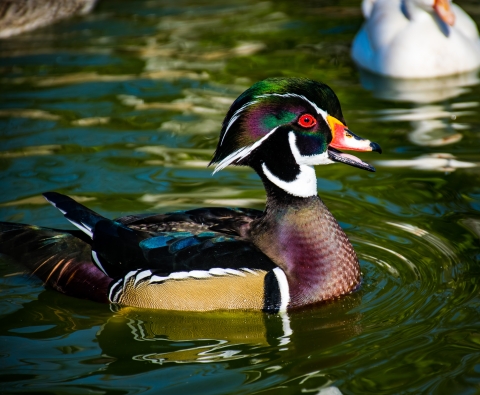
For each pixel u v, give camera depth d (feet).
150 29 60.90
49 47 58.29
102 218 31.58
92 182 40.01
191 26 61.31
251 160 30.58
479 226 35.37
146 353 28.02
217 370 26.76
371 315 29.78
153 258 30.12
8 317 30.30
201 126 45.75
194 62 54.70
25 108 48.34
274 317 29.94
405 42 53.21
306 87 29.91
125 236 30.76
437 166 40.78
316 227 30.37
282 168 30.27
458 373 25.80
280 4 65.77
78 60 55.62
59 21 63.16
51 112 47.75
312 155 30.19
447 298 30.40
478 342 27.48
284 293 29.78
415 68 52.80
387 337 28.19
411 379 25.64
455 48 53.36
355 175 40.93
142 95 49.83
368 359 26.94
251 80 51.42
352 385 25.52
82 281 31.12
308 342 28.32
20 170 41.16
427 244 34.32
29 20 61.36
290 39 58.70
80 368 27.09
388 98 49.52
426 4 52.85
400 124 45.50
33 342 28.76
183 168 41.42
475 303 29.89
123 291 30.53
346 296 31.01
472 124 45.16
